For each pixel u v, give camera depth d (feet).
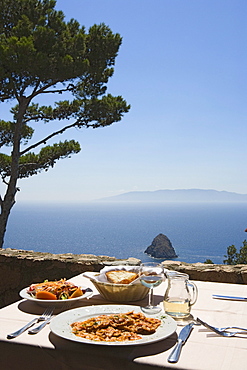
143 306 4.55
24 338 3.47
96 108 27.66
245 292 5.36
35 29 23.56
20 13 24.53
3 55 21.45
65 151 30.40
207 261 18.80
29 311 4.32
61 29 25.34
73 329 3.57
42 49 23.45
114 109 28.22
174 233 542.16
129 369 3.08
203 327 3.85
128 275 4.92
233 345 3.36
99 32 26.71
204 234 500.74
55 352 3.28
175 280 4.23
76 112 29.01
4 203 26.86
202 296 5.11
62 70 23.36
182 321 4.06
